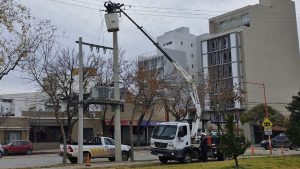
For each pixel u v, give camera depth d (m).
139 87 46.88
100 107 57.59
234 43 95.31
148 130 66.88
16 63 17.75
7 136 54.38
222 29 104.69
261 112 77.44
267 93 96.75
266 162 22.91
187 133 27.22
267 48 99.06
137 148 56.78
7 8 16.84
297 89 104.38
